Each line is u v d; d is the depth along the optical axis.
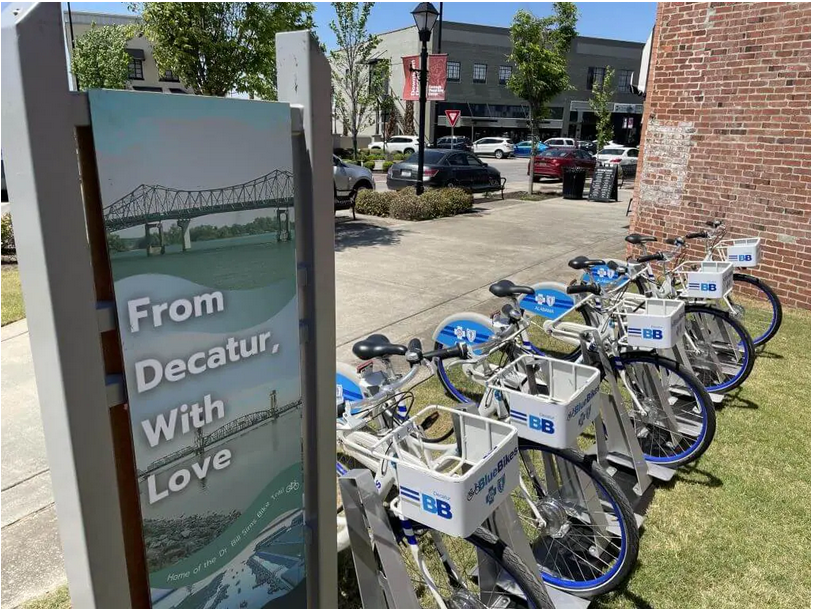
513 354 3.01
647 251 7.86
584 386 2.40
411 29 36.38
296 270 1.75
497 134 41.56
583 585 2.55
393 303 6.34
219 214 1.50
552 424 2.32
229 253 1.54
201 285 1.49
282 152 1.63
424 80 12.67
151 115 1.32
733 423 3.98
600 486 2.49
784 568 2.71
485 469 1.84
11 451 3.37
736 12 6.55
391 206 12.38
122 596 1.45
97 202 1.34
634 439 3.12
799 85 6.19
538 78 19.80
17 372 4.43
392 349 2.18
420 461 2.03
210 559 1.67
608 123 28.73
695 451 3.33
